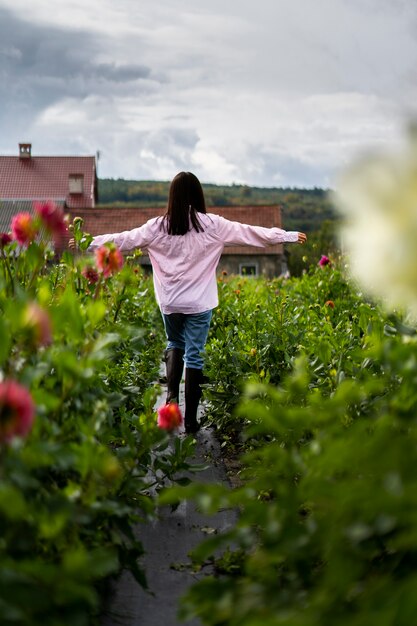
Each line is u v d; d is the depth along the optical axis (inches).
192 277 251.8
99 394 135.4
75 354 117.5
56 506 91.9
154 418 157.8
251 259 1915.6
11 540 90.2
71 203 2832.2
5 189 2888.8
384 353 109.5
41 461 92.1
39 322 96.3
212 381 259.0
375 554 97.3
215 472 210.4
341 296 384.8
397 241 75.5
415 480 84.7
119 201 3961.6
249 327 290.4
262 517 98.6
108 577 130.5
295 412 101.1
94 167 2987.2
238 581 104.2
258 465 177.0
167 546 158.4
